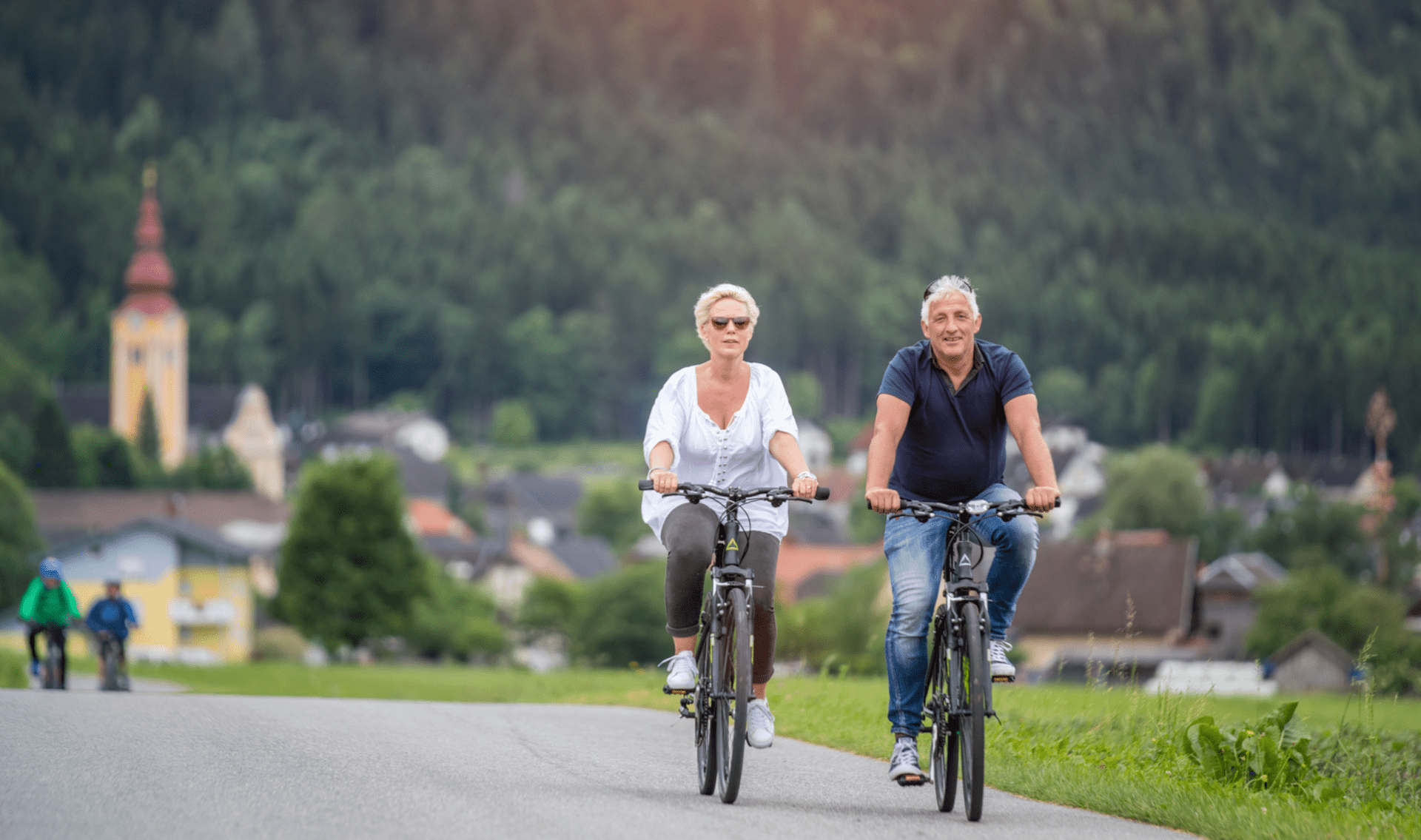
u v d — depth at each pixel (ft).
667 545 66.69
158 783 60.44
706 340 68.64
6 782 59.57
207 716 88.79
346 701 115.55
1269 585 600.39
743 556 67.31
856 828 56.24
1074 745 81.56
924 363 65.57
